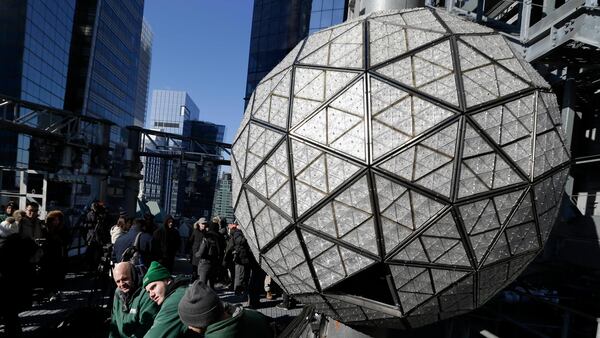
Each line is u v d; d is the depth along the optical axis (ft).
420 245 8.28
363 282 9.79
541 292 17.88
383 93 8.12
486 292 9.77
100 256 28.43
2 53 142.72
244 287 27.27
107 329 16.12
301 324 15.02
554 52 18.15
